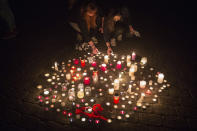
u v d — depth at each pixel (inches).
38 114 150.3
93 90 177.2
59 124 140.9
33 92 175.9
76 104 160.2
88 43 248.5
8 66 223.1
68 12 246.5
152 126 137.6
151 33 312.7
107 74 201.5
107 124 139.7
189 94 169.9
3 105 159.6
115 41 257.9
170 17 385.4
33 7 444.1
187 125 138.0
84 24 230.8
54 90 177.8
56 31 326.3
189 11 412.2
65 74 203.6
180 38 293.9
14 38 300.0
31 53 254.2
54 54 249.1
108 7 227.0
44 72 208.4
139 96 168.6
